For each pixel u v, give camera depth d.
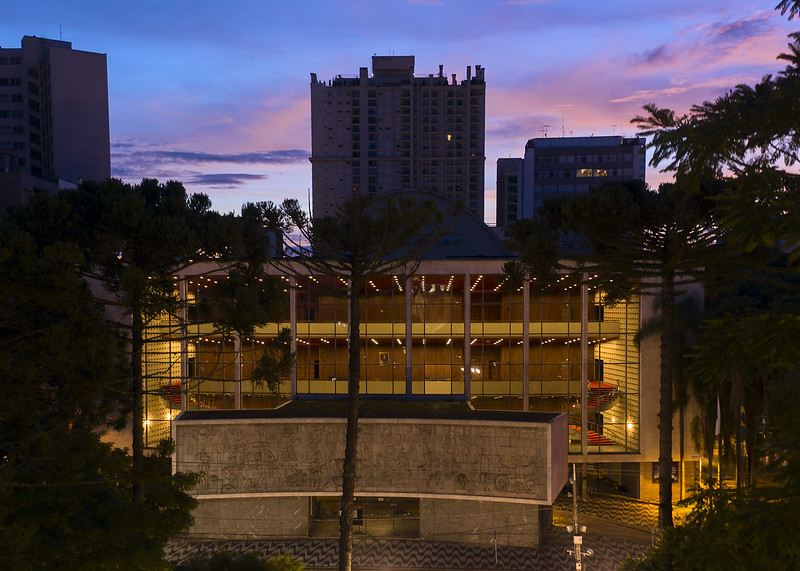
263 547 38.78
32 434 19.72
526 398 46.53
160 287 25.91
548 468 36.69
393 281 46.97
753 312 32.34
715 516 7.03
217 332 23.91
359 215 25.69
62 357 17.31
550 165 119.12
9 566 15.27
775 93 6.08
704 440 41.38
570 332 46.53
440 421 37.97
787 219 6.24
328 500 45.16
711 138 6.43
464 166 152.25
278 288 24.88
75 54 106.00
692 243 28.59
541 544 39.12
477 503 39.47
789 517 6.29
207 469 38.19
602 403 46.97
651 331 41.41
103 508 20.28
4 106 107.75
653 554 22.84
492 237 53.47
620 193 28.66
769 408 7.37
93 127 107.31
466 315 46.31
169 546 38.81
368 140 150.62
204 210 27.62
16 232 18.92
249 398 47.81
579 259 31.44
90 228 23.00
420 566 36.16
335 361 47.47
